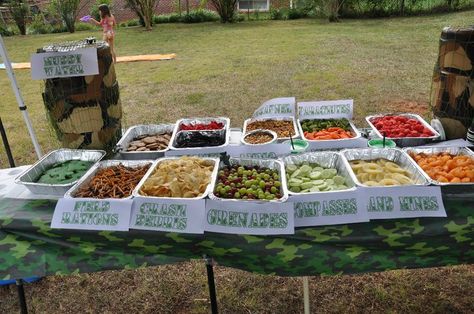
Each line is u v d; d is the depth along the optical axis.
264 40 10.31
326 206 1.37
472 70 1.71
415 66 6.70
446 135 1.90
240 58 8.23
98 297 2.38
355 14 14.13
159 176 1.53
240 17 15.49
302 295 2.29
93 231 1.42
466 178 1.43
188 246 1.44
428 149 1.69
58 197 1.58
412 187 1.38
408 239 1.39
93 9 16.33
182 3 18.41
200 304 2.27
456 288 2.28
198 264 2.59
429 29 10.37
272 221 1.34
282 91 5.81
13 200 1.58
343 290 2.31
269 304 2.24
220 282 2.43
